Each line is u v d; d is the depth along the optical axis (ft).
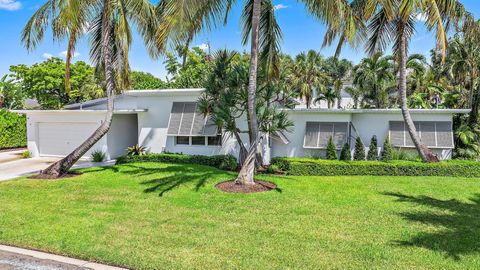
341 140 57.62
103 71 53.62
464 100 84.69
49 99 111.86
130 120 71.67
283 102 60.44
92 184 41.01
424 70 97.50
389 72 96.94
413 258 20.06
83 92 113.91
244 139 57.16
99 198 34.45
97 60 51.85
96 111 64.39
